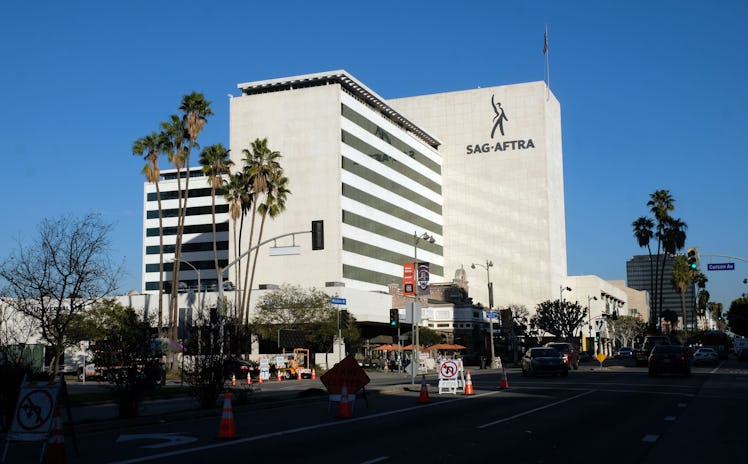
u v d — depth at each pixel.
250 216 91.12
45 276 34.06
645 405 23.16
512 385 35.34
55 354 36.59
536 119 127.81
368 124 98.44
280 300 67.56
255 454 12.95
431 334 86.75
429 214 121.38
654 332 97.81
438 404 24.20
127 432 16.95
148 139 61.62
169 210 126.69
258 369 52.00
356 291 78.06
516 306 115.12
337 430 16.77
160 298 59.22
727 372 49.16
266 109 92.50
